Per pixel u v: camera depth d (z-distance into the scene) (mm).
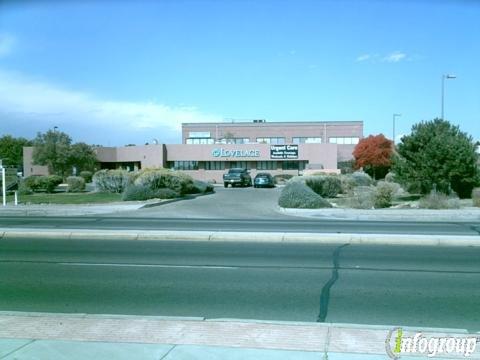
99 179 37906
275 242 13688
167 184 32562
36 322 6410
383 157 64500
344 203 27422
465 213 22125
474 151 30125
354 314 6918
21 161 106625
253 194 37062
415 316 6812
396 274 9477
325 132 84000
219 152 64438
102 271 9930
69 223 19312
